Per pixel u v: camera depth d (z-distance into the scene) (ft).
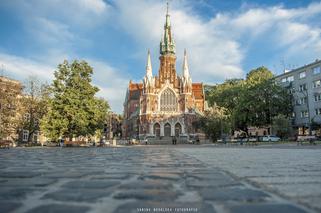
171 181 19.98
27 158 51.70
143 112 298.76
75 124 154.92
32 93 178.40
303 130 240.12
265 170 26.86
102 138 195.62
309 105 234.58
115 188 16.99
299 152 68.39
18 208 11.96
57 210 11.61
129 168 30.42
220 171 26.81
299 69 245.65
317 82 228.02
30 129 177.47
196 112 297.74
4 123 170.19
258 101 222.89
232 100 241.96
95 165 34.88
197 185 18.07
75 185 18.20
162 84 303.27
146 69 306.76
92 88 161.89
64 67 159.63
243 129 237.04
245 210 11.52
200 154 64.39
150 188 16.99
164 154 66.59
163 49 314.14
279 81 265.75
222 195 14.66
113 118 448.24
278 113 225.15
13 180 20.83
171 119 293.84
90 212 11.28
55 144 177.78
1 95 167.22
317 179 20.13
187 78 301.02
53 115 153.99
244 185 18.04
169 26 323.57
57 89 158.20
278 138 208.95
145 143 254.68
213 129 230.07
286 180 19.65
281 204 12.57
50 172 26.45
